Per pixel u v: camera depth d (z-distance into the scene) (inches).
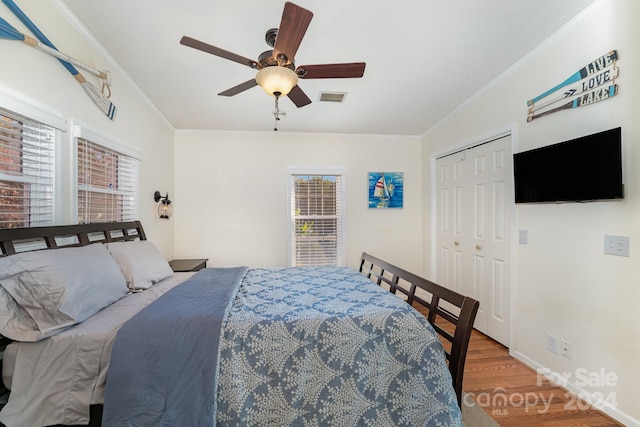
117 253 71.4
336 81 91.9
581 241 65.7
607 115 60.2
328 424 44.4
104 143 75.4
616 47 58.1
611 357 59.0
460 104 112.6
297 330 48.0
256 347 46.0
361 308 55.1
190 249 136.0
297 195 145.3
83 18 63.4
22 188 54.3
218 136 138.5
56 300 44.7
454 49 75.9
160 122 117.6
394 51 76.0
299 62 80.4
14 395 39.9
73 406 40.7
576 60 66.4
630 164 56.1
